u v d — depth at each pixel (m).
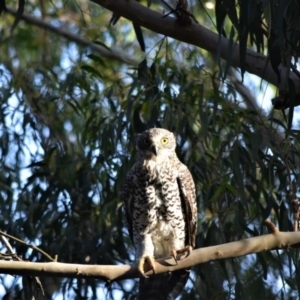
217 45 9.95
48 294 12.54
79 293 12.38
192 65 14.05
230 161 11.67
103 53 17.30
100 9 18.56
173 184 10.67
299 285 10.08
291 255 10.46
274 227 8.45
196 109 12.29
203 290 11.86
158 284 10.28
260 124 11.27
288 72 9.17
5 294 12.10
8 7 17.92
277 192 11.30
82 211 12.63
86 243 12.27
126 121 11.72
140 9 10.79
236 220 10.79
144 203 10.67
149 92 11.91
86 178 12.56
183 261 8.49
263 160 11.32
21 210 12.55
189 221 10.79
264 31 9.84
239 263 12.80
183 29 10.73
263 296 11.14
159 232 10.73
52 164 13.22
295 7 9.36
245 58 9.62
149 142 10.70
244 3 9.34
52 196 12.51
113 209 12.33
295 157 11.46
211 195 11.70
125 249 12.50
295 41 9.36
